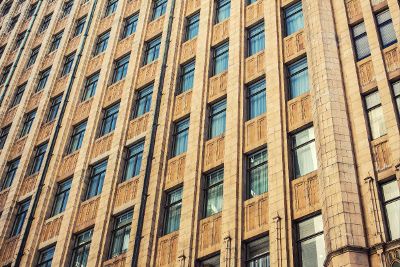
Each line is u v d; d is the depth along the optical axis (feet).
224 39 95.25
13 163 113.60
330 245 55.01
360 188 59.16
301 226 63.62
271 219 65.31
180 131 87.71
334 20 77.36
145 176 82.38
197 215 73.56
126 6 123.75
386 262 52.03
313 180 65.72
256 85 83.87
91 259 80.02
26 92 126.31
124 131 94.99
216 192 75.20
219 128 82.99
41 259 89.25
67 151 103.50
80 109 108.99
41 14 149.89
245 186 72.69
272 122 75.20
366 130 63.41
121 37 117.39
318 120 66.64
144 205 79.46
